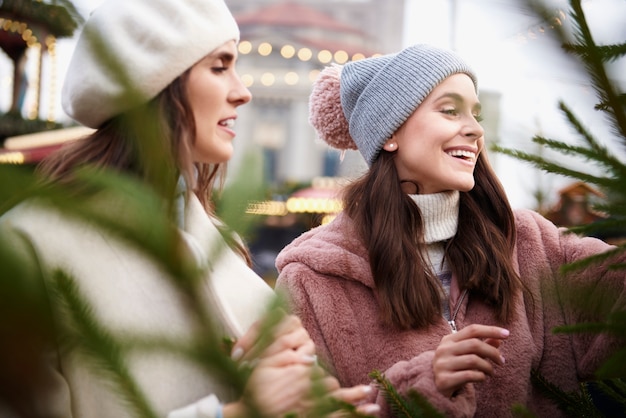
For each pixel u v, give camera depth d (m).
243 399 0.41
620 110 0.46
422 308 1.38
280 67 21.17
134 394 0.39
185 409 0.76
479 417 1.32
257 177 0.40
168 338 0.38
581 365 1.29
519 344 1.36
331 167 20.69
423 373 1.15
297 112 21.00
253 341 0.42
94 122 0.91
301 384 0.45
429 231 1.47
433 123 1.44
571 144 0.53
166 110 0.92
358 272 1.45
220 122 1.01
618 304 0.60
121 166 0.83
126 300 0.73
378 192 1.50
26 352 0.29
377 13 20.16
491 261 1.42
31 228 0.77
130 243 0.34
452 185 1.43
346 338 1.41
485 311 1.43
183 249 0.35
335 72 1.74
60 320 0.36
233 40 1.01
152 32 0.88
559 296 0.62
